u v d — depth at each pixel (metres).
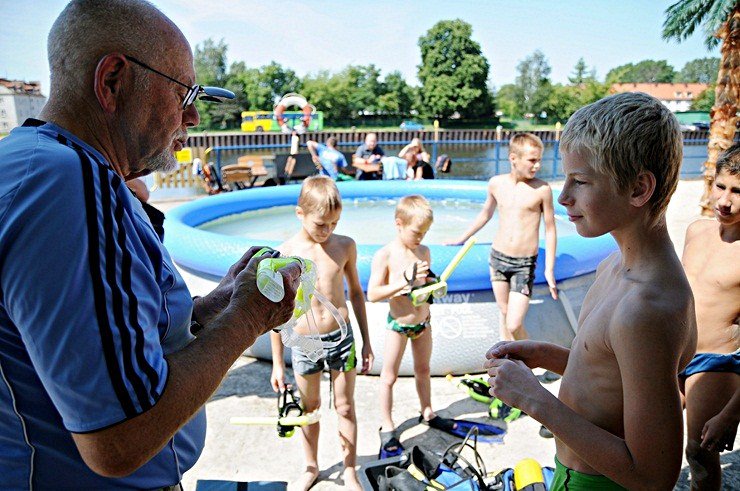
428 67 70.31
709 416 2.12
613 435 1.17
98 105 1.06
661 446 1.07
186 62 1.17
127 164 1.16
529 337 3.69
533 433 2.97
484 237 5.86
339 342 2.51
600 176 1.16
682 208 9.12
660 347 1.06
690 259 2.32
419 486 2.15
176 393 0.95
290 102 21.34
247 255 1.58
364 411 3.17
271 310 1.18
